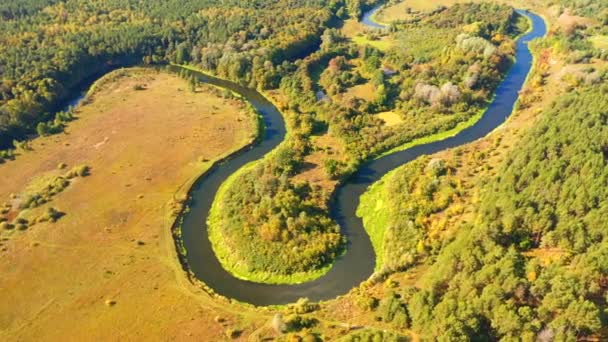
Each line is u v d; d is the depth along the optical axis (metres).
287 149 137.88
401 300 89.50
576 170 103.81
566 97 134.88
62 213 122.81
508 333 74.81
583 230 89.50
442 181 122.19
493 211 99.81
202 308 96.75
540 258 89.38
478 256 87.56
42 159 145.88
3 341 91.69
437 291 86.56
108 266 107.12
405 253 102.38
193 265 108.69
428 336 80.31
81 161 144.00
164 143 151.50
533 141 118.12
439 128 152.00
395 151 144.25
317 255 107.00
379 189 128.00
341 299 96.12
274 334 89.44
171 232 116.50
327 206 121.44
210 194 130.38
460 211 110.94
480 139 143.62
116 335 91.75
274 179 124.62
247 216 117.25
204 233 117.50
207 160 142.88
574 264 83.88
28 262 108.69
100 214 122.31
